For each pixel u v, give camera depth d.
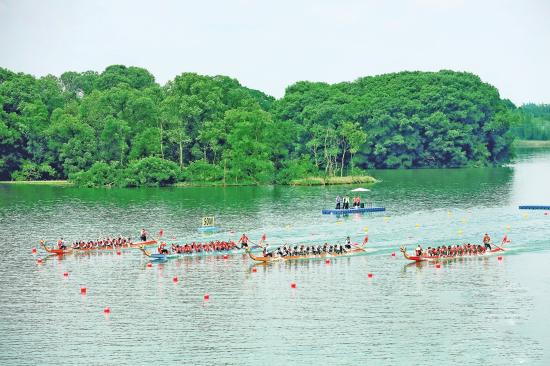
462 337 93.69
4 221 175.50
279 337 94.44
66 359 88.50
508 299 107.94
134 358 88.62
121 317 102.38
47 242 150.62
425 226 164.62
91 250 142.62
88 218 179.62
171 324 99.44
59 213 188.12
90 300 109.94
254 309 105.19
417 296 110.00
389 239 150.25
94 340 94.06
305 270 125.88
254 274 123.75
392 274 122.56
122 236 155.75
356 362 86.81
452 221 171.25
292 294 111.88
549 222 168.50
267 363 86.88
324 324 98.75
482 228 161.38
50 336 95.56
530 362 86.38
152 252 139.62
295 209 194.00
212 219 168.75
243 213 187.00
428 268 126.06
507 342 92.00
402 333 95.25
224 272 125.25
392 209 192.25
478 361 86.75
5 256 138.38
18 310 105.62
